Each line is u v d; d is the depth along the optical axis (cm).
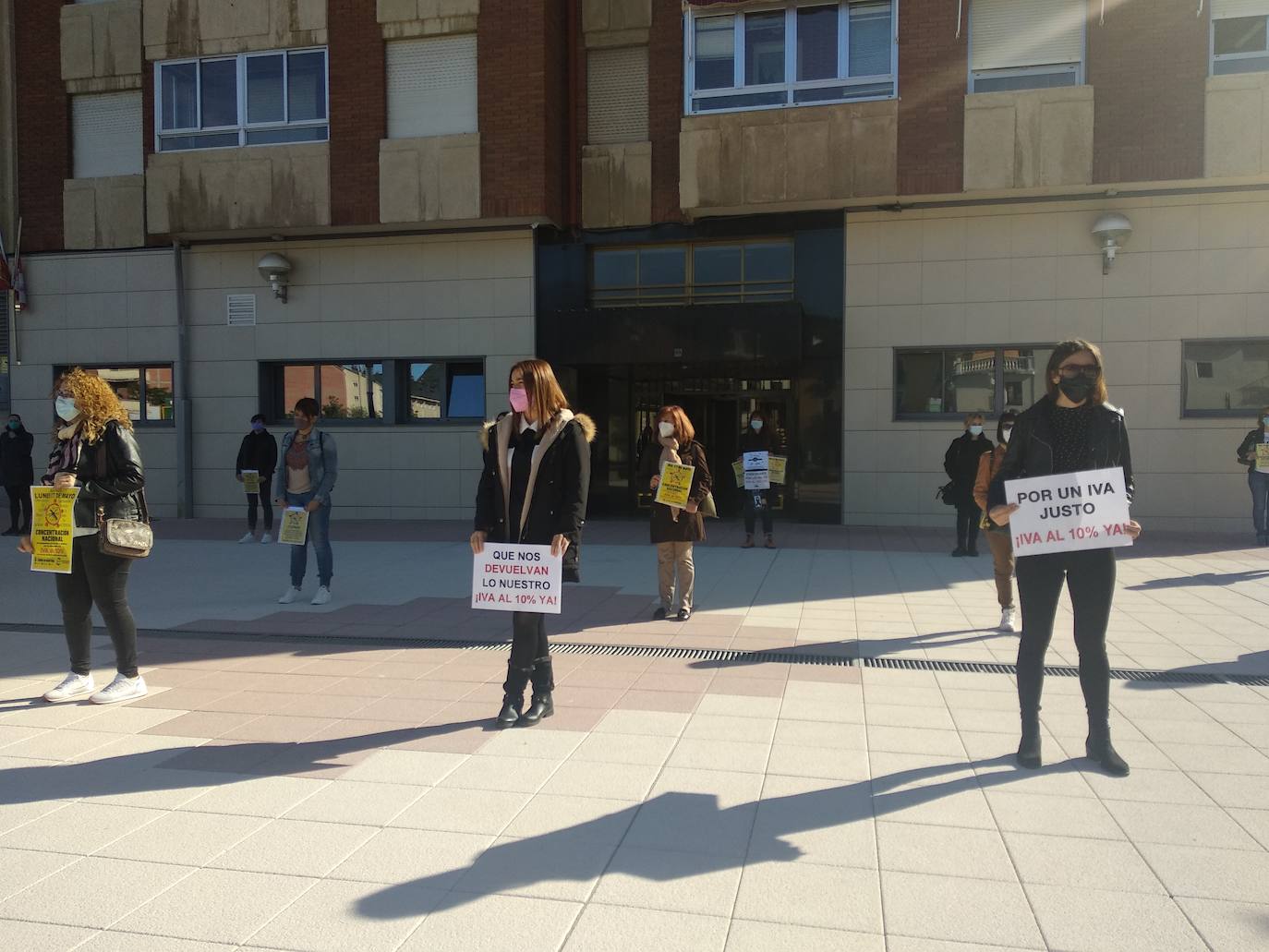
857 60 1323
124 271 1609
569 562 470
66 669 603
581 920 286
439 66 1449
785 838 344
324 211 1470
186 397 1595
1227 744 446
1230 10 1238
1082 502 409
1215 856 329
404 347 1523
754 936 277
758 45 1352
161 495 1619
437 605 823
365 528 1430
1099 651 415
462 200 1425
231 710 507
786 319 1356
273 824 357
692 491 741
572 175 1462
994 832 348
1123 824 356
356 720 489
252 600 847
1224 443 1291
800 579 948
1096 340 1320
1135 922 285
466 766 418
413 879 312
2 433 1383
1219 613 763
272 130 1512
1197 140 1231
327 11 1470
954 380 1381
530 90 1405
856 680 568
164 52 1537
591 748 443
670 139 1437
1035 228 1332
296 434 840
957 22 1283
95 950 269
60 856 330
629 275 1477
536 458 468
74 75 1606
